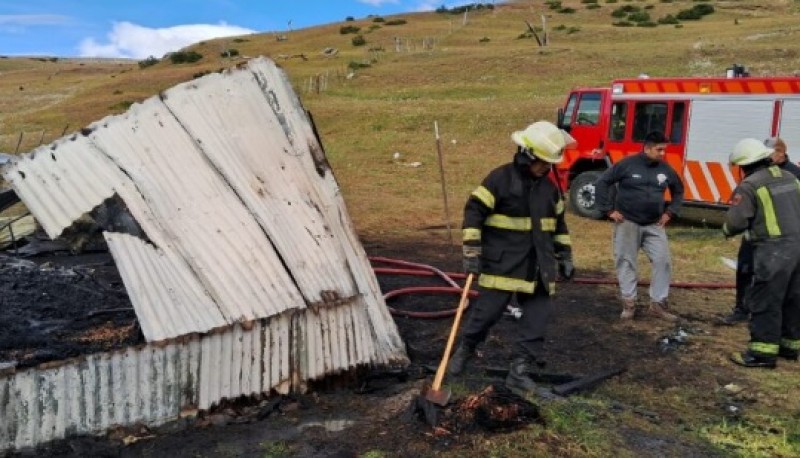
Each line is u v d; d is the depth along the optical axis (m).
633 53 36.09
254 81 5.57
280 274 4.82
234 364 4.48
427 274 8.46
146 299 4.27
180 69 52.91
